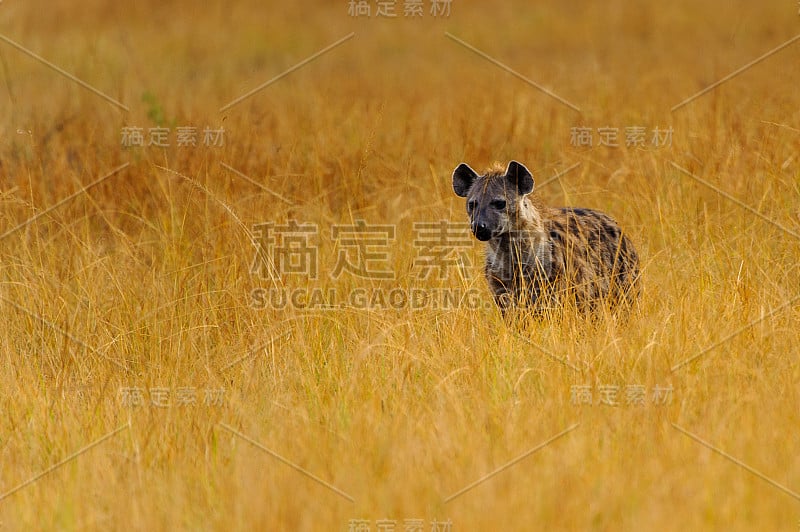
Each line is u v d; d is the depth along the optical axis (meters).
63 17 58.62
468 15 62.84
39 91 39.19
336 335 20.80
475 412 16.50
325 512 13.61
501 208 20.50
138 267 23.39
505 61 50.28
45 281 22.48
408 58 52.66
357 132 30.81
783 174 25.27
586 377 17.41
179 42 55.62
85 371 20.00
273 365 19.41
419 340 19.70
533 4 65.25
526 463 14.59
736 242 22.86
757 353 18.06
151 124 31.52
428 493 13.86
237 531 13.38
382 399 17.22
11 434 17.20
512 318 20.55
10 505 14.59
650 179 26.53
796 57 35.28
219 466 15.30
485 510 13.39
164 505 14.16
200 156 27.23
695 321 19.16
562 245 20.89
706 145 27.38
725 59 42.31
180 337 20.42
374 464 14.71
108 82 40.78
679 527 12.88
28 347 21.30
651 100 33.09
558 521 13.11
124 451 16.11
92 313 21.84
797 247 22.50
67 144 29.56
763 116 27.97
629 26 58.38
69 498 14.45
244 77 48.16
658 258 22.75
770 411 15.73
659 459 14.50
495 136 30.66
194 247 23.64
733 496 13.48
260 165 27.69
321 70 49.72
